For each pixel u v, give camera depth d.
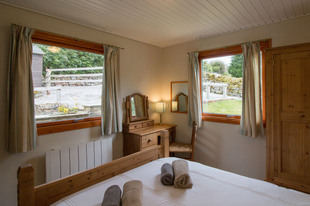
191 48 3.47
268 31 2.61
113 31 2.92
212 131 3.22
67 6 2.09
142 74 3.55
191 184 1.47
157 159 2.12
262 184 1.53
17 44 2.03
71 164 2.40
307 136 1.98
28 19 2.16
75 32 2.58
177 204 1.25
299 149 2.03
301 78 2.00
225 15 2.35
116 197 1.21
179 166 1.65
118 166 1.76
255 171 2.78
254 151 2.78
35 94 2.29
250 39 2.78
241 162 2.91
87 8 2.14
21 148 1.99
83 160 2.53
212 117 3.21
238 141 2.93
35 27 2.21
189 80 3.38
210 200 1.30
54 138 2.38
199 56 3.36
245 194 1.38
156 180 1.60
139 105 3.44
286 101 2.09
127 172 1.76
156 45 3.76
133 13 2.29
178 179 1.47
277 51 2.12
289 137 2.08
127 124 3.12
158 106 3.68
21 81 2.01
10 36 2.02
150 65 3.71
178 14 2.32
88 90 2.81
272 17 2.41
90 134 2.75
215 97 3.24
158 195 1.36
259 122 2.68
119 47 3.05
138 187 1.33
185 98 3.58
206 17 2.41
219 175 1.70
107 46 2.88
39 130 2.24
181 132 3.67
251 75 2.66
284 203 1.26
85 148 2.56
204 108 3.38
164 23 2.60
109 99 2.84
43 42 2.30
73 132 2.56
